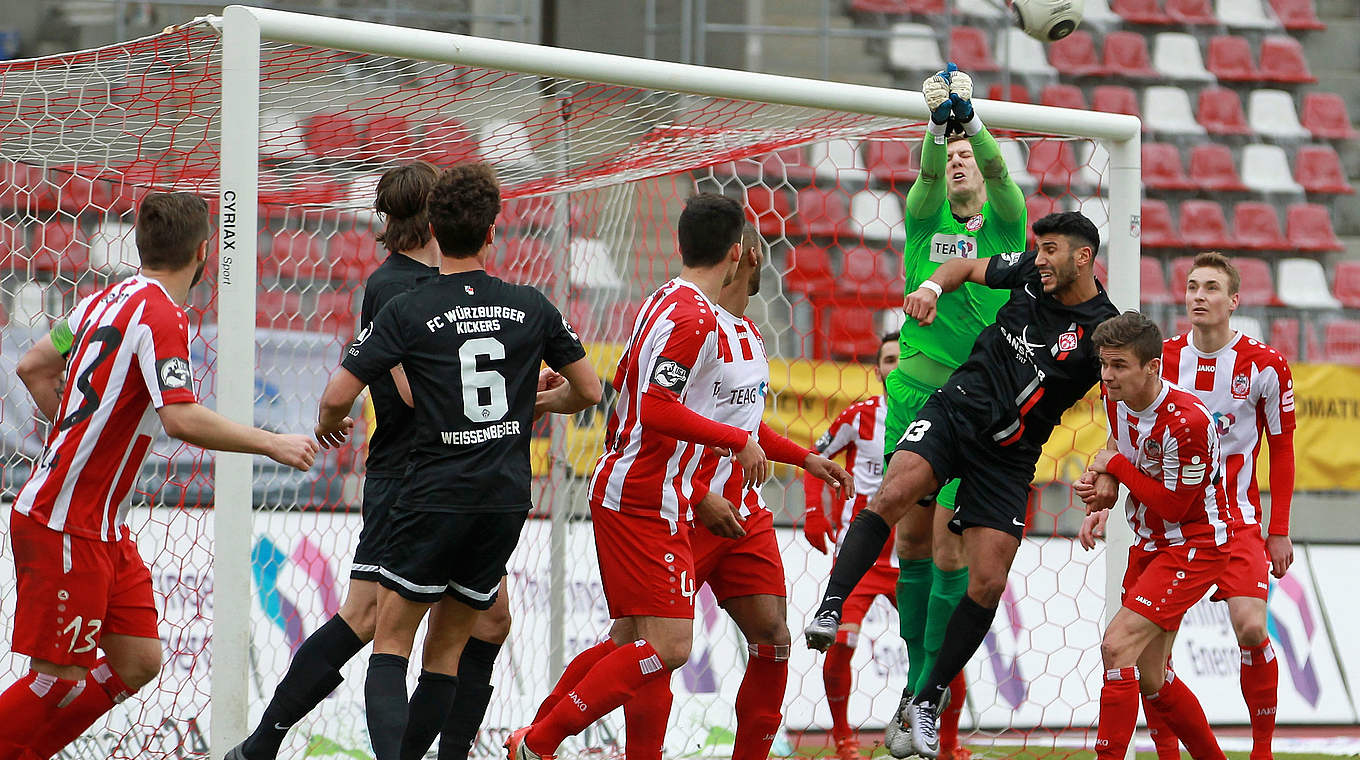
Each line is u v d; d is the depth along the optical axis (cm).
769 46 4475
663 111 1997
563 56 1728
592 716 1536
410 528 1405
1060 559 2941
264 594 2503
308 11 4025
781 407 3138
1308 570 3094
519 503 1445
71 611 1425
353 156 2155
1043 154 4350
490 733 2388
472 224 1441
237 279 1526
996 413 1777
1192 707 1883
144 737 2183
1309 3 5009
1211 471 1745
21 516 1428
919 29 4669
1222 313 2098
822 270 3703
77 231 3077
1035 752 2492
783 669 1669
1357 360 4066
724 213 1574
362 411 2973
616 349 2850
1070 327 1795
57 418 1464
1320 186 4606
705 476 1606
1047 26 1828
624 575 1552
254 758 1466
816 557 2820
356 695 2397
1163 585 1780
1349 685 2950
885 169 3881
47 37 4012
